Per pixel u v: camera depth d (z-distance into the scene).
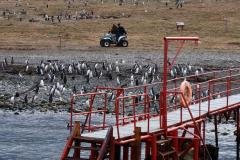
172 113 38.06
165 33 123.69
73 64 83.50
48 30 125.56
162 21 135.62
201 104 41.41
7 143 49.75
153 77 75.06
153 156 32.28
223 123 55.59
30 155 46.34
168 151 33.72
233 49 106.19
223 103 41.94
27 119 58.69
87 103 64.50
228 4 154.62
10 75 80.19
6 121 57.72
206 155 37.47
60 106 64.25
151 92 63.28
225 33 124.12
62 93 69.75
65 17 143.00
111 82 76.81
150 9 151.25
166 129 33.50
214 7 150.75
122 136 31.16
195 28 128.50
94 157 30.67
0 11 149.12
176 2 157.12
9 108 63.50
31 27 128.50
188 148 35.44
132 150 31.12
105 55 97.12
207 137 50.62
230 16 140.62
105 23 134.25
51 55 97.31
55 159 45.31
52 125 56.12
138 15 144.00
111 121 56.06
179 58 94.69
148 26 130.12
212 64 89.69
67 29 126.88
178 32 124.88
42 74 80.75
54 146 48.94
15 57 94.44
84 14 146.12
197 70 80.19
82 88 71.06
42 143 49.84
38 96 68.81
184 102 35.09
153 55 97.88
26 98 65.94
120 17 142.25
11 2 163.12
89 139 30.45
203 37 119.62
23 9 153.12
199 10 147.50
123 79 78.50
